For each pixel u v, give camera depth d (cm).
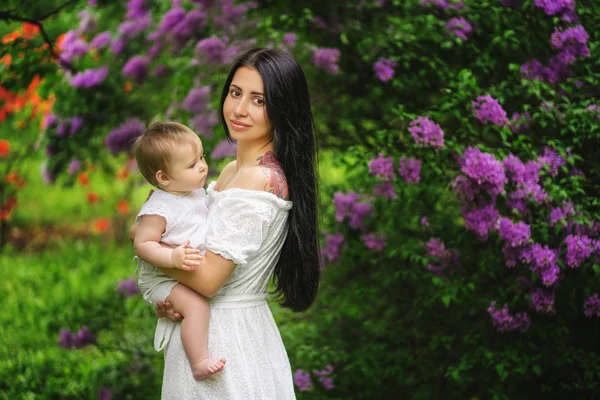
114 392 558
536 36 461
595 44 432
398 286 535
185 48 569
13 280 826
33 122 772
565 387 450
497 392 468
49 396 559
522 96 451
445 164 440
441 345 508
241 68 310
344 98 567
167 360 315
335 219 559
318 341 540
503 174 391
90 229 1038
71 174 727
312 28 534
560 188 403
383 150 455
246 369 307
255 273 312
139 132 630
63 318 658
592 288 418
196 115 532
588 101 420
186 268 287
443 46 459
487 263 461
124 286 609
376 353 511
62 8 536
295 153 313
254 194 299
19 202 1122
